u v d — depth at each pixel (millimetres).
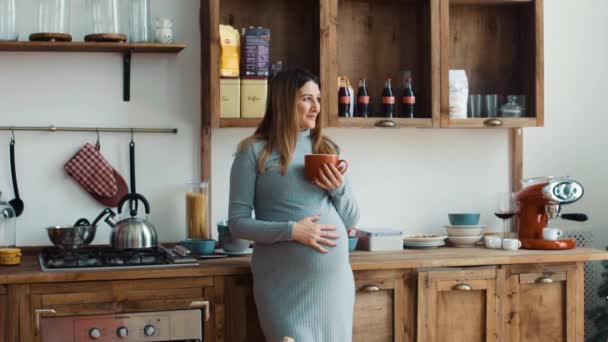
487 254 3510
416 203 4027
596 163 4230
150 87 3715
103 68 3668
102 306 3062
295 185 3008
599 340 4086
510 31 4070
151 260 3238
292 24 3814
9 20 3449
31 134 3613
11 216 3451
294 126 3029
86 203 3664
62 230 3367
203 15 3691
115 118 3684
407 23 3961
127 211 3686
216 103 3480
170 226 3742
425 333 3387
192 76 3756
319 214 3006
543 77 3842
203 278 3160
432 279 3379
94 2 3521
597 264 4215
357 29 3922
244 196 3057
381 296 3363
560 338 3562
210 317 3184
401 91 3879
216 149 3783
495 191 4117
